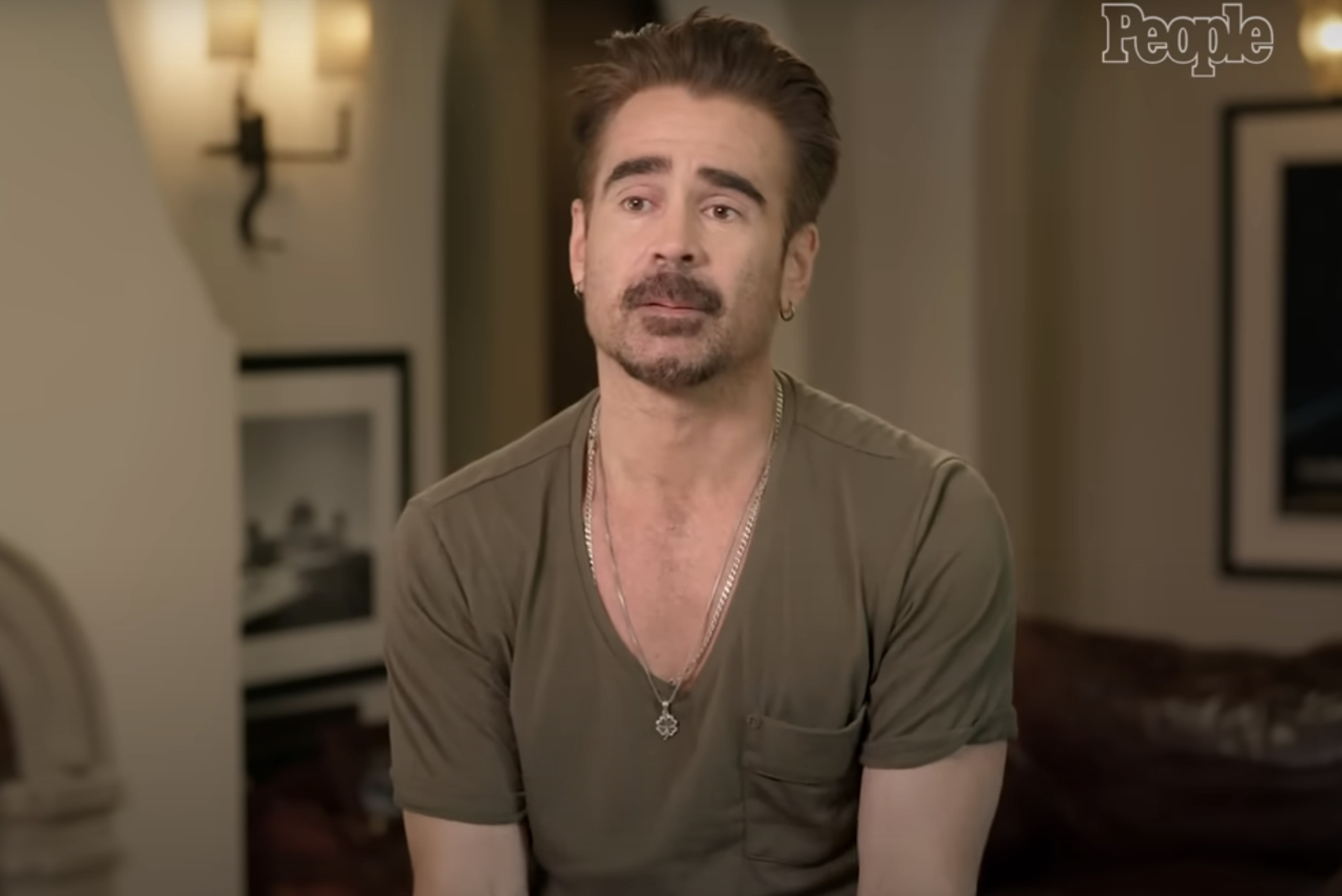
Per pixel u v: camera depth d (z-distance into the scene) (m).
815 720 1.62
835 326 5.05
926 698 1.61
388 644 1.75
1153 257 5.16
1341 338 5.00
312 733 4.45
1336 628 5.06
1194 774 3.38
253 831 4.00
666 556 1.66
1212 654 3.55
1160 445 5.20
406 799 1.72
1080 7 5.09
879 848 1.63
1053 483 5.28
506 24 5.05
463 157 5.04
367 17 4.49
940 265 4.98
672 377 1.57
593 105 1.64
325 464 4.46
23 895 3.71
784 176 1.61
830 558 1.63
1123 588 5.26
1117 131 5.16
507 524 1.69
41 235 3.57
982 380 4.98
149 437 3.79
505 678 1.69
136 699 3.80
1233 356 5.11
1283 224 5.03
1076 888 3.32
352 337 4.54
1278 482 5.09
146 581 3.80
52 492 3.61
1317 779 3.29
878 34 4.96
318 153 4.43
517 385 5.20
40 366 3.57
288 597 4.38
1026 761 3.51
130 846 3.81
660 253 1.55
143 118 4.03
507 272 5.16
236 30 4.12
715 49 1.59
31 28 3.53
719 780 1.62
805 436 1.69
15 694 3.63
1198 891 3.21
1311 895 3.18
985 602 1.62
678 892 1.65
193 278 3.87
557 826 1.68
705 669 1.63
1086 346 5.24
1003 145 4.96
